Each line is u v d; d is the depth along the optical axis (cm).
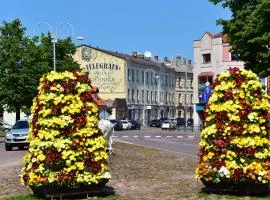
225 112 1214
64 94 1195
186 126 8431
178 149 3531
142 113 11531
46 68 5531
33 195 1238
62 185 1169
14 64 5494
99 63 10806
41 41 5762
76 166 1173
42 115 1177
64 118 1177
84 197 1206
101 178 1203
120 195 1265
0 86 5522
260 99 1228
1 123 8044
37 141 1166
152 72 12025
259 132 1205
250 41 2959
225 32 3194
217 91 1243
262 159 1198
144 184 1491
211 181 1220
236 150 1196
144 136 5956
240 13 3072
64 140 1166
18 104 5612
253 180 1188
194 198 1197
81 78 1227
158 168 1995
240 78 1239
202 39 8494
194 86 8556
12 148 3722
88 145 1194
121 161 2270
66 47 5862
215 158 1209
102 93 10794
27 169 1188
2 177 1717
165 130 8475
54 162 1158
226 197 1181
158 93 12256
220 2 3219
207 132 1220
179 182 1541
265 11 2894
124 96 10762
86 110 1207
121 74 10762
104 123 2500
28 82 5484
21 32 5638
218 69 8231
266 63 3056
